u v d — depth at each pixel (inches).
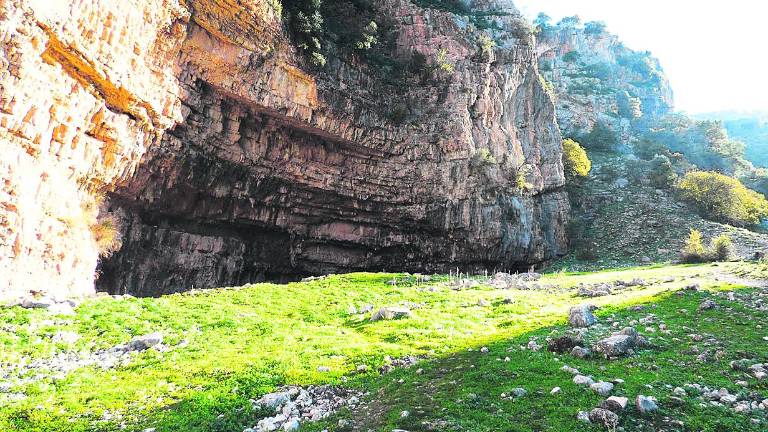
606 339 525.3
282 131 1450.5
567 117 4190.5
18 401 430.0
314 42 1409.9
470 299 940.6
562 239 2343.8
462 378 459.8
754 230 2493.8
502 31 2208.4
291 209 1558.8
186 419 397.7
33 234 801.6
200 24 1141.1
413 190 1768.0
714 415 345.1
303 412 415.8
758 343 519.5
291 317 824.9
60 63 855.7
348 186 1647.4
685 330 590.2
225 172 1301.7
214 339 667.4
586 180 2994.6
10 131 772.6
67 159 893.2
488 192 1911.9
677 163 3526.1
